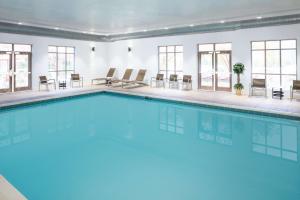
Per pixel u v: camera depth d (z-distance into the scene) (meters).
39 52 11.65
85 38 11.22
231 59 10.31
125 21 9.21
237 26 8.27
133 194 3.17
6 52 10.55
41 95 9.89
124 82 13.15
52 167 4.04
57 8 7.04
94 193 3.21
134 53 13.64
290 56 8.96
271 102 8.19
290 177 3.65
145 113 8.02
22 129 6.29
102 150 4.83
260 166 4.07
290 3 6.57
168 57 12.52
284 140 5.38
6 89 10.73
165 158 4.43
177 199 3.04
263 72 9.63
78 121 7.08
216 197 3.08
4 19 8.75
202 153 4.66
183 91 11.05
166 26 10.45
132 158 4.41
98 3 6.50
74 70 13.36
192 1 6.30
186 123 6.84
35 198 3.08
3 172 3.85
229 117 7.32
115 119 7.32
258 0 6.24
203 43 11.05
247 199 3.04
